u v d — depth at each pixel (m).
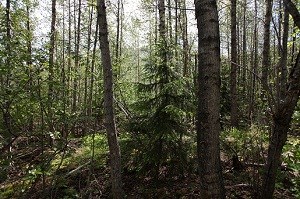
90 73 8.98
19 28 6.19
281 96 6.03
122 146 6.91
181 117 6.35
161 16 10.48
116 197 5.99
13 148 9.38
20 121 6.46
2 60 5.64
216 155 3.48
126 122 7.25
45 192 6.84
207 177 3.47
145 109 6.61
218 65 3.53
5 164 7.11
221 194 3.49
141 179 6.84
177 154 6.42
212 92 3.48
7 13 6.27
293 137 7.60
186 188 5.98
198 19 3.58
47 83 6.09
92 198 6.54
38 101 5.98
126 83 8.98
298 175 5.63
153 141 6.34
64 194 6.93
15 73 5.93
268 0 10.61
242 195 5.23
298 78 3.90
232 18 11.58
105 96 6.02
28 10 9.24
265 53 10.50
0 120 6.64
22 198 6.80
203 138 3.51
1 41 5.70
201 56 3.55
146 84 6.62
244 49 23.50
